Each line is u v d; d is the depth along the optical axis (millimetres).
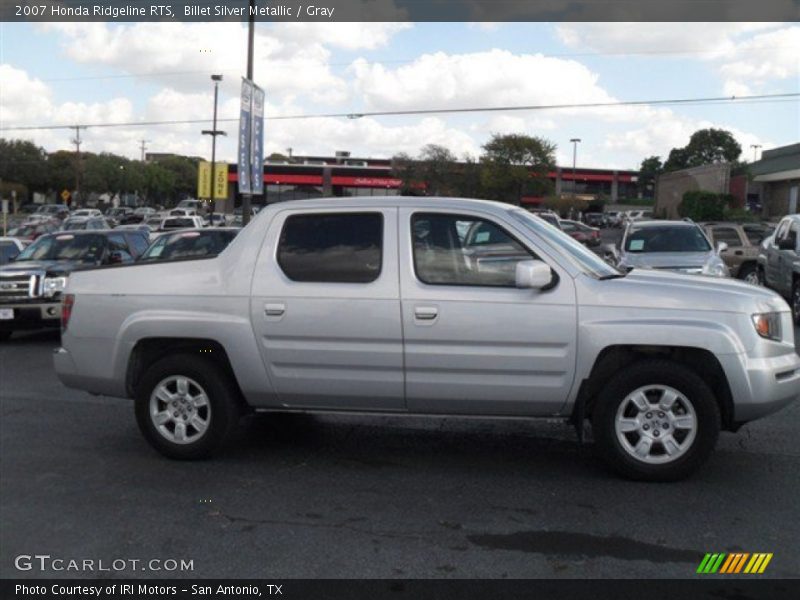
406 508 5625
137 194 95875
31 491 6023
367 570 4672
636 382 5965
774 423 7871
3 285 12617
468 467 6547
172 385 6668
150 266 6746
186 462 6691
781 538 5070
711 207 50219
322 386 6352
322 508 5641
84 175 91500
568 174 88875
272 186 53781
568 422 6387
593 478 6223
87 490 6039
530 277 5816
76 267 13492
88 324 6746
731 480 6160
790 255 15703
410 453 6938
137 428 7785
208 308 6457
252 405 6590
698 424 5934
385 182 55062
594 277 6145
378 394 6281
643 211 66250
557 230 6840
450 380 6137
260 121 23188
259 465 6613
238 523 5383
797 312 15328
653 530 5207
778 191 57094
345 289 6238
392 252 6254
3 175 90000
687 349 6043
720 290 6059
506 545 4992
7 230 44250
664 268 14055
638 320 5906
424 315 6086
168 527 5332
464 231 6254
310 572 4664
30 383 9945
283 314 6305
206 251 14664
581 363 5965
